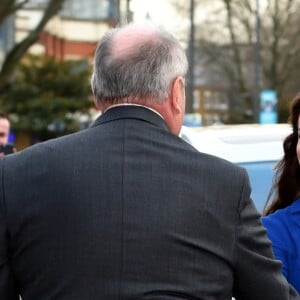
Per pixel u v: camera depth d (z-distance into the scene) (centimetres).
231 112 5378
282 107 4050
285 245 328
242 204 242
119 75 245
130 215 231
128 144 241
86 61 4012
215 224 235
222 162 244
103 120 249
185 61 252
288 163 361
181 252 229
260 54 4353
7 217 238
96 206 232
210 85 5747
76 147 242
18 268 239
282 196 364
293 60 4359
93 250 229
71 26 5528
